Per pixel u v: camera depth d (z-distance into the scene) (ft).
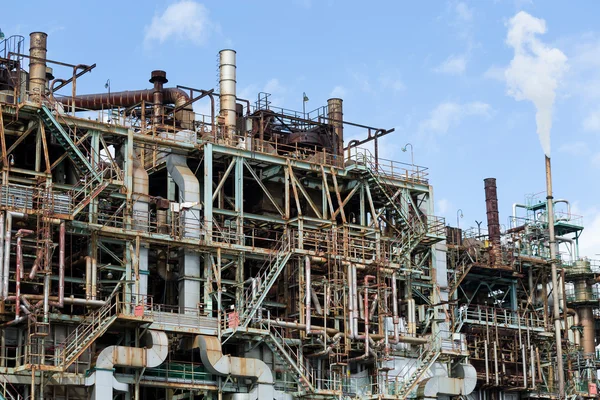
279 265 324.39
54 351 286.46
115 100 362.53
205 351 298.97
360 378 335.88
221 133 344.08
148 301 326.03
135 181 312.91
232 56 354.74
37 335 270.87
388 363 340.39
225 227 329.72
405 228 358.84
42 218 280.31
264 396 303.89
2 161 296.92
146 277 305.32
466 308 382.83
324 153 351.05
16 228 282.36
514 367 393.09
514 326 392.27
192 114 358.84
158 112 352.08
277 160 337.72
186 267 312.91
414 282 358.84
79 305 300.61
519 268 407.23
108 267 301.02
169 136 330.95
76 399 287.48
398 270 347.36
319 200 358.64
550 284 429.79
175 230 312.50
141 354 287.48
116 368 291.99
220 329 307.99
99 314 288.51
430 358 343.67
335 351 326.24
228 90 351.25
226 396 305.32
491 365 382.22
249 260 332.60
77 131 309.22
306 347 329.72
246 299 314.55
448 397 346.74
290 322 322.75
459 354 348.38
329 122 376.07
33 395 270.46
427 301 362.12
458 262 393.91
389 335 335.67
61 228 283.38
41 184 293.43
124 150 314.35
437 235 358.84
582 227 439.22
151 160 346.13
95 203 300.81
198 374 303.68
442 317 360.28
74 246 311.27
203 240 314.35
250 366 303.68
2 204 276.82
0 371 274.36
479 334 384.27
